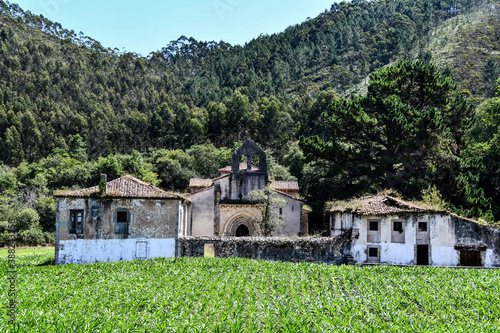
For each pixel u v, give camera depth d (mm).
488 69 122812
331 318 22219
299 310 23156
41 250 55188
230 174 51469
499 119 63062
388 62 184500
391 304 24609
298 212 50188
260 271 33000
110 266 35438
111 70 175375
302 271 33094
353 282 30266
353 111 56969
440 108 58594
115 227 39812
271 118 116188
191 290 27125
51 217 67938
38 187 78375
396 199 42000
